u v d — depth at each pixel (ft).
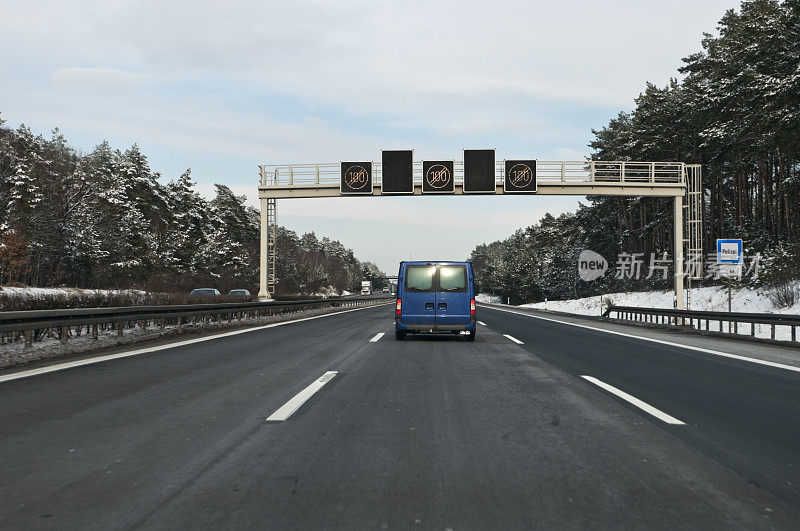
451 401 22.80
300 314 101.50
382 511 11.42
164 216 229.04
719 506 11.71
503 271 400.88
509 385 26.71
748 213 142.00
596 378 28.94
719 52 128.98
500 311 147.23
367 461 14.75
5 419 19.31
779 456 15.29
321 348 43.21
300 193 103.76
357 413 20.49
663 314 75.92
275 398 23.18
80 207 163.12
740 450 15.85
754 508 11.60
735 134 117.19
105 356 37.04
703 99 124.36
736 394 24.50
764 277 101.45
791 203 132.98
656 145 152.97
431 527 10.66
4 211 145.69
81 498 12.06
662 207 168.35
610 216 227.20
